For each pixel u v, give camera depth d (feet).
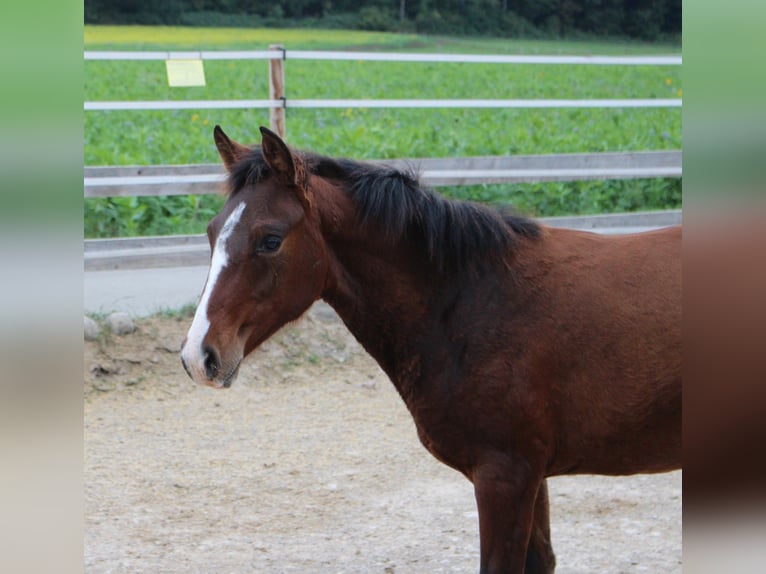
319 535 15.81
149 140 37.32
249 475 18.56
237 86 56.95
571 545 15.24
